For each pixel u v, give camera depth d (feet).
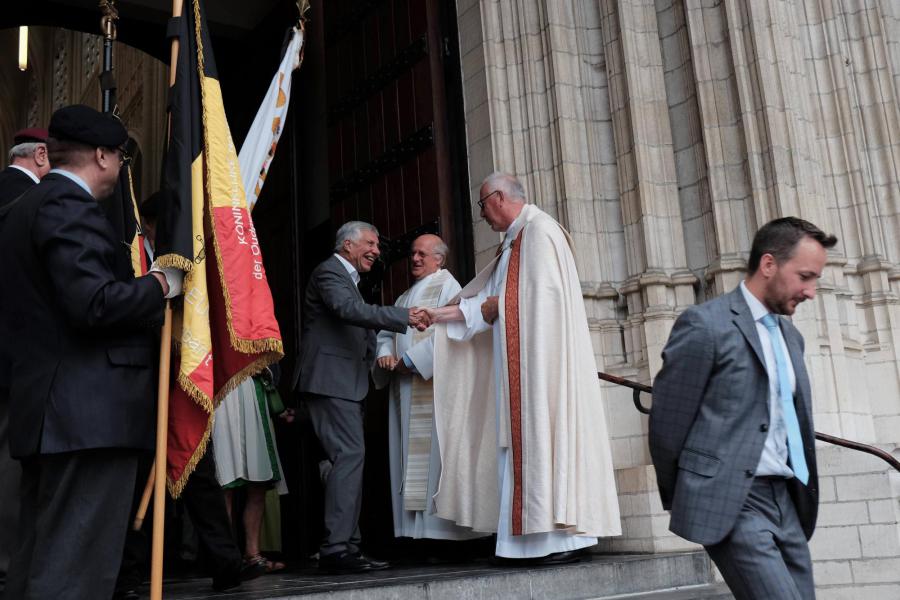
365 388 16.70
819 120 21.12
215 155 11.45
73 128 9.62
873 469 15.62
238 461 17.75
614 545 17.46
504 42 21.70
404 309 16.44
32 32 58.44
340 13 25.79
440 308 16.69
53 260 8.87
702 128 19.63
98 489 9.02
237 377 11.43
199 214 10.89
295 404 25.31
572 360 15.26
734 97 19.53
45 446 8.74
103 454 9.09
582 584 14.14
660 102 20.52
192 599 12.25
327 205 26.71
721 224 19.08
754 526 8.85
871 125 21.74
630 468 17.43
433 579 13.16
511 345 15.64
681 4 20.61
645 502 16.99
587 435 15.17
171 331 10.62
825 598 15.66
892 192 21.25
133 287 9.21
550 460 14.83
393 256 22.33
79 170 9.67
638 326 19.43
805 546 9.20
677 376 9.31
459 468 16.56
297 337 26.03
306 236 27.30
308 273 26.86
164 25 29.17
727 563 8.95
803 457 9.32
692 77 20.12
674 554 15.72
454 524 17.30
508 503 15.14
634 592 14.66
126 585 12.69
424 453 17.53
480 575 13.42
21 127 61.98
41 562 8.68
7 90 61.62
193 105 11.32
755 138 19.04
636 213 19.99
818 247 9.27
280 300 27.25
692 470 9.12
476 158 21.56
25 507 9.43
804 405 9.45
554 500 14.56
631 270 19.93
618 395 19.26
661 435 9.37
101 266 9.08
